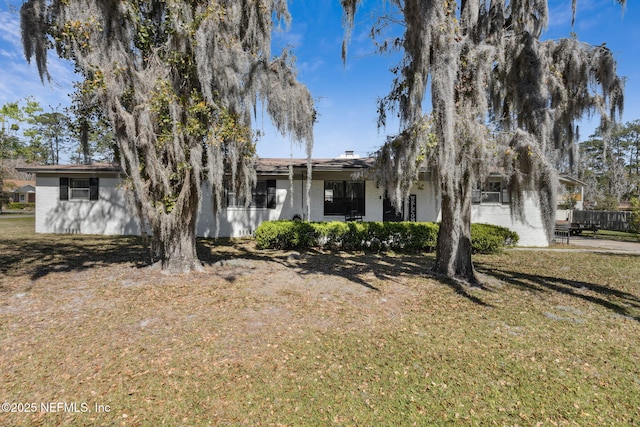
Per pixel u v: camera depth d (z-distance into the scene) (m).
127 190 5.73
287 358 3.29
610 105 5.64
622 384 2.90
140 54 5.87
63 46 5.26
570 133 6.17
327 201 13.02
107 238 12.00
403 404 2.60
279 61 6.64
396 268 7.51
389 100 6.91
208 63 5.60
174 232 6.49
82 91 5.11
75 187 13.34
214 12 5.50
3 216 24.38
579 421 2.42
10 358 3.19
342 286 5.95
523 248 11.21
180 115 5.66
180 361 3.19
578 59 5.57
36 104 22.09
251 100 6.23
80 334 3.74
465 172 5.52
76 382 2.81
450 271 6.59
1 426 2.28
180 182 5.91
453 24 4.89
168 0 5.30
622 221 18.59
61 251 9.17
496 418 2.44
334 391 2.76
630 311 4.76
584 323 4.30
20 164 32.50
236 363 3.18
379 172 6.33
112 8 5.12
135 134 5.27
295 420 2.41
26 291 5.30
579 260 8.81
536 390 2.80
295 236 10.34
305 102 6.73
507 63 5.62
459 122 5.09
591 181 27.44
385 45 6.60
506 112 6.49
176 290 5.45
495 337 3.85
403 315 4.54
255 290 5.57
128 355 3.29
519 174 5.06
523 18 5.77
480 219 12.12
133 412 2.46
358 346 3.59
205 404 2.57
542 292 5.68
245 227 13.02
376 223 10.66
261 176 12.88
